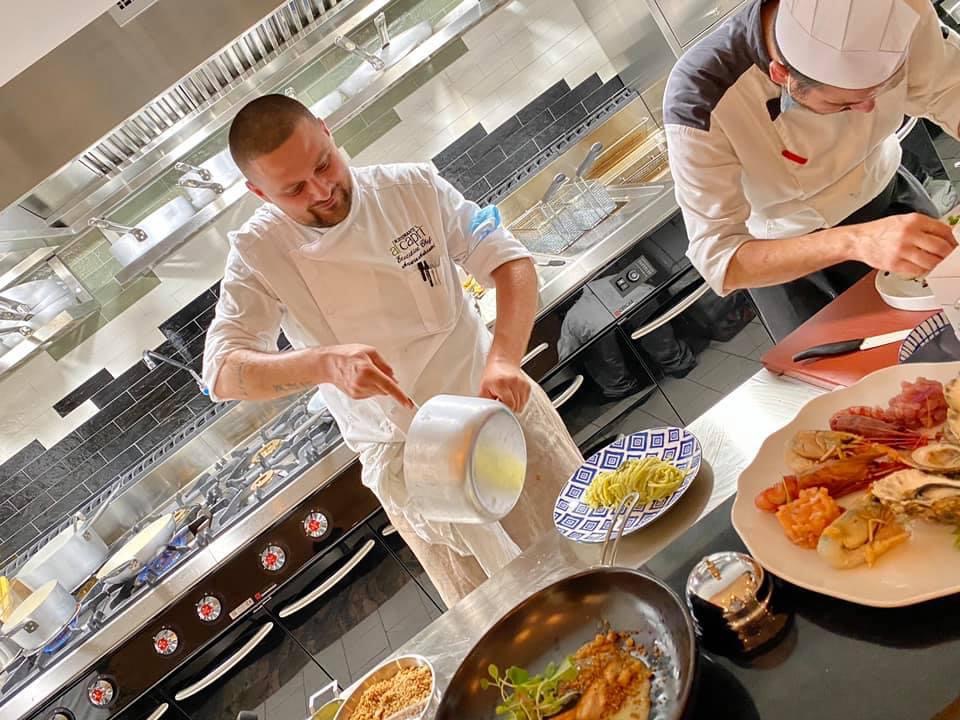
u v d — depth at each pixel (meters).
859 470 0.93
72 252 2.94
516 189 3.07
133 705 2.46
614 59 3.10
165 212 2.80
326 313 1.75
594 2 2.95
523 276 1.76
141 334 3.06
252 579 2.46
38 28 1.22
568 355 2.52
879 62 1.09
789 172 1.54
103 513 3.00
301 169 1.49
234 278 1.75
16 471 3.08
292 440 2.82
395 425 1.76
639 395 2.56
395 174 1.79
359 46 2.90
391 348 1.78
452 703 1.00
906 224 1.13
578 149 3.06
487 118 3.12
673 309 2.51
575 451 1.94
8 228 2.32
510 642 1.03
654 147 3.01
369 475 1.83
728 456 1.20
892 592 0.80
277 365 1.50
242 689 2.51
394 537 2.50
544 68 3.10
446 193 1.86
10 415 3.04
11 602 2.73
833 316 1.35
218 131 2.84
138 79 1.37
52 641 2.57
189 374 3.12
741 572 0.89
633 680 0.90
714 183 1.50
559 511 1.31
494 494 0.87
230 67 2.41
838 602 0.84
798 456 0.98
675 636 0.89
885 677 0.74
